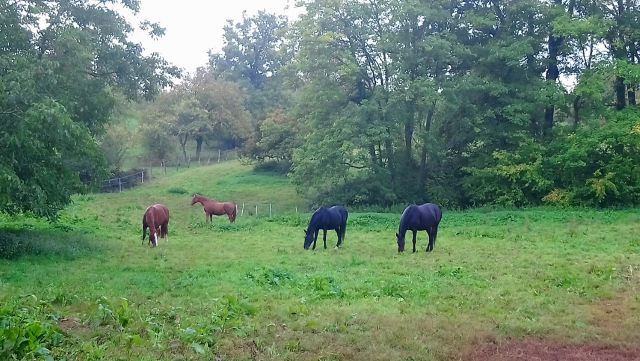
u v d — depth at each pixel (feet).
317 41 112.57
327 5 111.55
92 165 64.69
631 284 41.68
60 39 60.13
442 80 110.32
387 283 42.04
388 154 117.91
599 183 94.58
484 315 33.40
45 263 51.06
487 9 116.06
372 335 28.37
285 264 52.95
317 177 111.96
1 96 49.78
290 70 125.80
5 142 50.08
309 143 116.57
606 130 98.53
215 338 27.45
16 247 53.67
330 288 40.14
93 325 28.94
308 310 33.86
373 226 85.87
